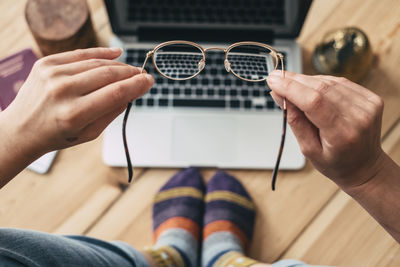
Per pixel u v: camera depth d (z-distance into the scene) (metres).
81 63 0.44
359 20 0.80
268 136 0.77
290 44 0.77
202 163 0.78
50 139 0.44
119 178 0.79
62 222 0.77
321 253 0.76
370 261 0.75
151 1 0.71
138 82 0.42
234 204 0.80
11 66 0.76
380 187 0.50
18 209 0.77
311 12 0.81
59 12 0.69
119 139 0.77
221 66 0.77
